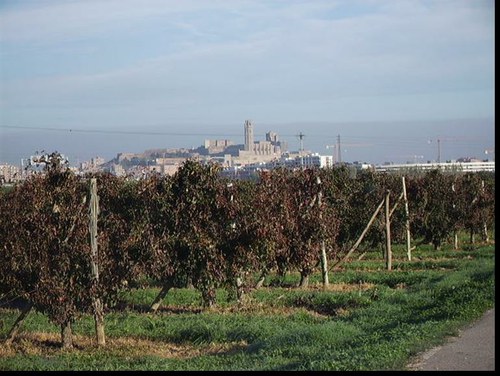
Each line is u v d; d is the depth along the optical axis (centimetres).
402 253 3212
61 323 1353
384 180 2916
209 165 1711
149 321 1591
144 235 1590
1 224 1382
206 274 1667
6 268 1362
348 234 2673
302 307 1777
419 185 3162
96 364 1198
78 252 1370
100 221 1541
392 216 2884
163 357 1252
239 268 1716
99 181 1705
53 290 1341
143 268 1574
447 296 1588
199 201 1677
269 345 1237
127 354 1305
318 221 2031
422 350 1034
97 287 1384
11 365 1203
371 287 2069
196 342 1404
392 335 1159
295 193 2092
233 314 1667
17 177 1636
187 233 1662
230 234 1700
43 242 1361
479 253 2973
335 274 2445
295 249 1988
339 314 1631
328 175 2448
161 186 1688
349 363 955
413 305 1564
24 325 1642
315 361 998
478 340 1092
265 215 1794
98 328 1411
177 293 2019
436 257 3009
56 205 1400
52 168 1477
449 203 3259
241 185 2008
